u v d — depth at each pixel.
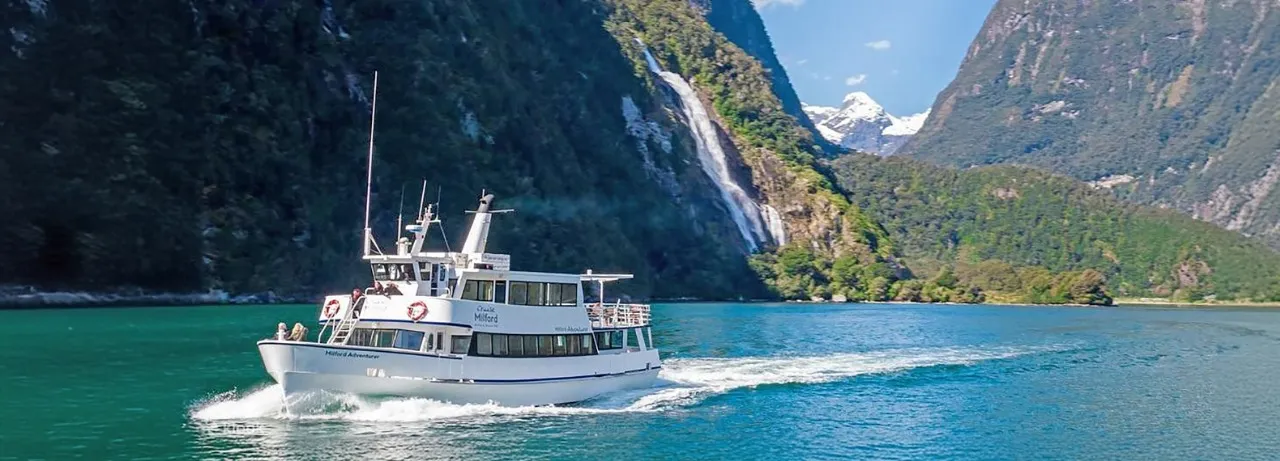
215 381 56.94
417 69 186.88
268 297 145.00
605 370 51.78
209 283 139.50
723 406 52.19
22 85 135.50
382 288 46.38
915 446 44.56
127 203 134.00
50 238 126.56
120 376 58.84
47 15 143.38
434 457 39.09
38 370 61.22
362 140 171.50
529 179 194.88
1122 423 50.81
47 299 122.81
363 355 43.72
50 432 42.72
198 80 153.88
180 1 159.00
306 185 159.38
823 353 82.44
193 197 144.25
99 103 140.62
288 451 39.31
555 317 49.06
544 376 48.28
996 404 56.09
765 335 103.12
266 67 166.12
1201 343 105.94
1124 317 173.12
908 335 108.94
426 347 44.88
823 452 42.81
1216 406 56.50
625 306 55.38
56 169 131.12
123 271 130.75
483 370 45.84
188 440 41.16
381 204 166.62
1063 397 59.12
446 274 46.06
